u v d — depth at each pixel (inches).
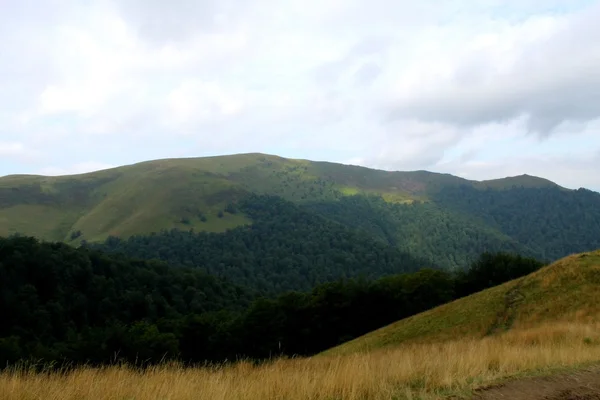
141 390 252.2
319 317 2672.2
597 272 1253.7
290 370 336.2
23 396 230.8
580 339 625.3
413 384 296.2
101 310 3572.8
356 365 324.8
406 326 1560.0
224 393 238.1
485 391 278.2
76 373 293.1
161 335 2069.4
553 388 293.4
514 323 1190.3
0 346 1585.9
